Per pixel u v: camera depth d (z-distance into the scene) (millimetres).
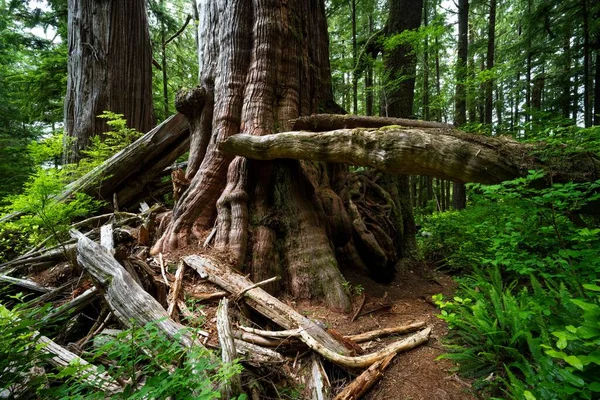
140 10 9016
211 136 4797
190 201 4332
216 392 1427
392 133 2912
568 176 2215
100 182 5895
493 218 3674
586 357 1337
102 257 2961
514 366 2322
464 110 11219
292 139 3662
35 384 1797
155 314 2445
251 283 3328
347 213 5012
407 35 7469
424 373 2516
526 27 9828
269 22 4715
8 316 2018
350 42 15062
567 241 2750
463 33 11273
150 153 6418
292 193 4328
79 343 2709
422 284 5027
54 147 4793
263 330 2869
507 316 2477
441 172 2691
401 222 5863
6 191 8430
